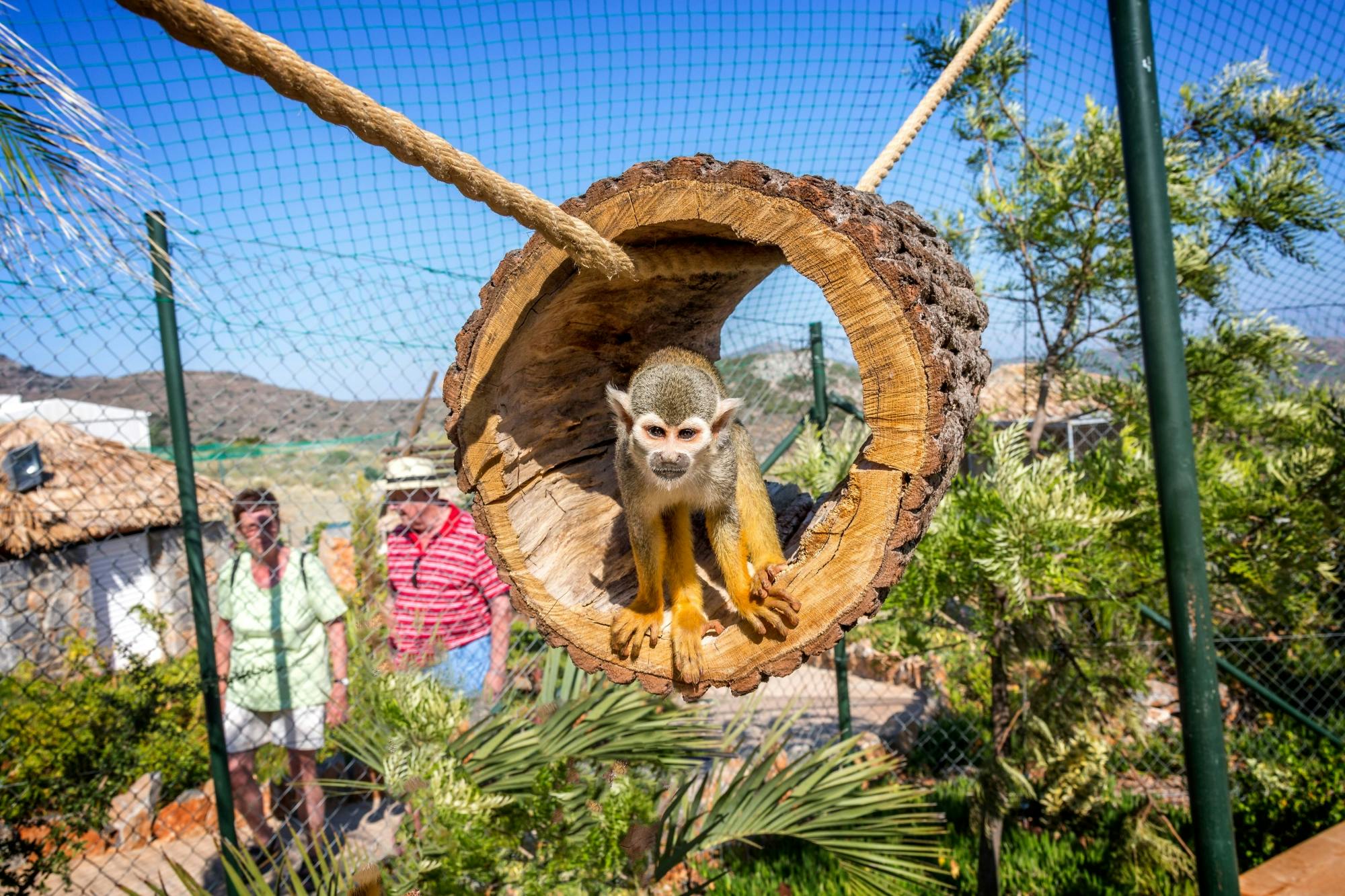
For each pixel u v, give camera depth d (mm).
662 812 4742
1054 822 7234
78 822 5199
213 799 6672
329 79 1938
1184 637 4215
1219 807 4156
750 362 8289
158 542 9164
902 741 8891
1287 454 6809
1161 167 4203
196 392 5680
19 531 7547
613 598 3350
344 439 6301
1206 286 7199
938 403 2379
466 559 5988
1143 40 4195
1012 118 7832
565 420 3510
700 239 2984
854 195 2686
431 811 3705
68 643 6992
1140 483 6086
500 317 2877
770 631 2641
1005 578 5402
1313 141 7285
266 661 5863
